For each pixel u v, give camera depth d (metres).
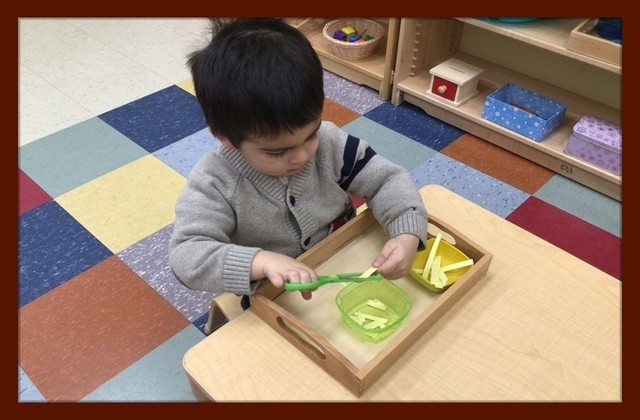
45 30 2.61
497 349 0.84
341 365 0.75
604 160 1.80
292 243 1.01
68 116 2.12
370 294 0.95
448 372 0.81
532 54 2.16
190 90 2.28
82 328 1.41
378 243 1.02
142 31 2.64
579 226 1.75
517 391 0.79
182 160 1.94
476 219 1.07
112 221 1.71
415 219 0.95
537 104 2.05
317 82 0.79
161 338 1.40
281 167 0.84
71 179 1.85
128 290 1.51
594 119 1.89
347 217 1.11
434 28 2.17
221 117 0.79
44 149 1.96
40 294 1.49
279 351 0.82
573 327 0.87
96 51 2.49
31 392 1.28
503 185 1.90
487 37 2.25
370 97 2.30
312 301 0.91
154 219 1.72
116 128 2.07
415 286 0.95
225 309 1.07
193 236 0.88
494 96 2.04
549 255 0.99
